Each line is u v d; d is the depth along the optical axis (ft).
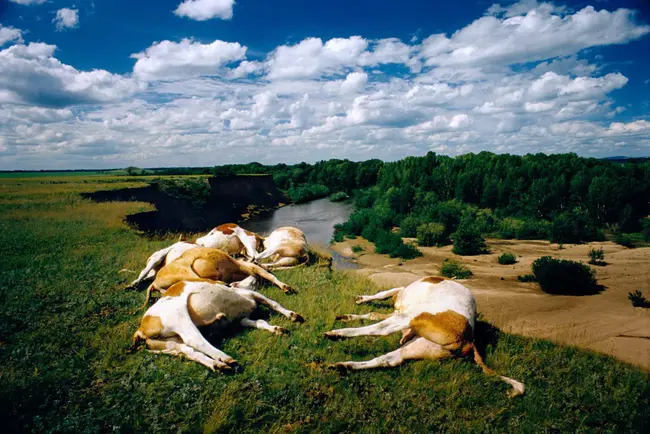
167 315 17.26
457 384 14.99
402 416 13.26
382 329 18.02
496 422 13.41
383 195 206.28
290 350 17.13
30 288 25.23
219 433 12.32
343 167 350.84
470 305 18.15
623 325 25.99
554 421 13.56
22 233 46.93
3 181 166.30
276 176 354.33
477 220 136.98
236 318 19.48
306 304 22.77
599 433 13.19
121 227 54.39
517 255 90.84
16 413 13.08
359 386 14.76
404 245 99.04
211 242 34.65
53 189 112.47
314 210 216.54
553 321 27.02
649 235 109.60
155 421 12.78
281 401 13.74
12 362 16.24
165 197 131.44
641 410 14.23
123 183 147.54
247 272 25.40
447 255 94.48
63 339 18.39
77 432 12.27
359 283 28.66
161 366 15.98
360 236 130.62
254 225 155.22
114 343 17.80
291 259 33.81
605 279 50.42
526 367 16.99
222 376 15.12
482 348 18.52
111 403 13.92
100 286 26.11
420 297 18.51
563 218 118.21
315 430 12.44
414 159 234.99
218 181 195.93
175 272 22.21
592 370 17.44
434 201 170.40
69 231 49.11
